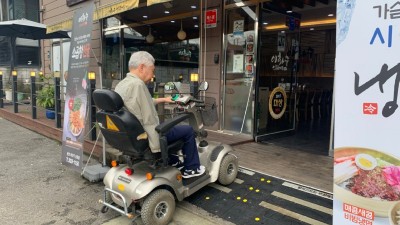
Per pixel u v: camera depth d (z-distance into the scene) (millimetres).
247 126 5109
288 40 5613
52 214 2809
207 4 5457
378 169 1562
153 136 2467
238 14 5082
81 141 3609
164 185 2564
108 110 2439
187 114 2771
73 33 3783
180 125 2822
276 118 5426
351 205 1688
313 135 5676
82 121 3586
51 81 7258
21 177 3752
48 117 6484
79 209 2914
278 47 5371
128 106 2404
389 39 1471
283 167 3725
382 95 1514
